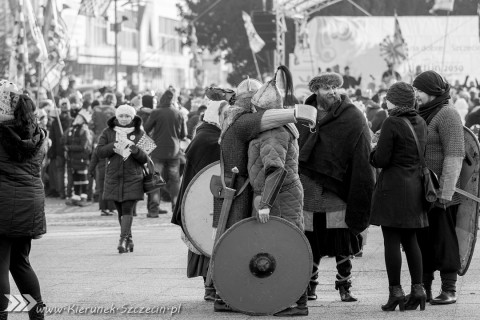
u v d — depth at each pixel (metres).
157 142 35.22
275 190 15.91
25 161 15.28
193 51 98.88
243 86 16.69
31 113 15.34
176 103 41.88
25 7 42.72
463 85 66.44
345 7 100.94
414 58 66.62
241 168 16.50
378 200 17.00
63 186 42.84
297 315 16.53
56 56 45.00
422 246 17.83
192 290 19.81
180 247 26.77
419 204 16.89
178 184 35.84
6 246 15.34
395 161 16.95
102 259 24.55
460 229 17.98
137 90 58.47
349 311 17.08
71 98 42.81
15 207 15.18
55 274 22.09
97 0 65.62
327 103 18.02
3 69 43.09
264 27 57.94
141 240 28.50
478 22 66.00
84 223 33.78
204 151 18.55
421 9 101.38
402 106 17.12
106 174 25.69
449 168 17.20
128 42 123.44
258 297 16.03
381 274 21.58
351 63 65.75
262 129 16.11
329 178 17.81
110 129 25.69
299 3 66.56
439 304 17.70
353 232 17.83
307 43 66.00
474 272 21.45
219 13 111.50
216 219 16.89
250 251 15.96
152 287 20.22
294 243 16.02
